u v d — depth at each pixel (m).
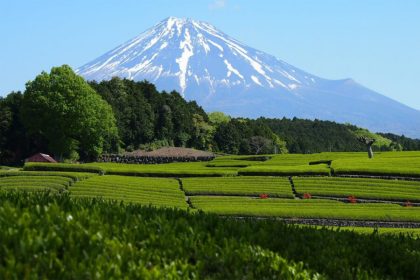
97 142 144.88
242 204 73.12
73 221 15.16
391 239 20.66
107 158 161.12
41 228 14.23
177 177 101.69
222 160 140.25
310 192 85.25
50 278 12.75
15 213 14.92
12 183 81.81
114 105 182.50
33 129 142.00
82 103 137.00
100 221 15.79
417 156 124.06
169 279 14.04
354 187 87.94
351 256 17.83
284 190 85.94
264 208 67.94
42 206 16.20
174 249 15.39
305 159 130.75
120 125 180.25
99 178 91.94
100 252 14.05
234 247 16.12
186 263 14.91
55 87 136.38
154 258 14.72
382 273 17.48
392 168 97.69
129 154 165.50
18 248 13.19
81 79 139.62
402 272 17.78
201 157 162.50
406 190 86.00
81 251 13.86
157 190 83.31
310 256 17.25
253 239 17.19
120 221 16.25
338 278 16.52
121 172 103.25
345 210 67.69
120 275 13.45
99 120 142.38
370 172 97.56
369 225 63.66
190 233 16.48
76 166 102.62
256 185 89.62
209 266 15.27
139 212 17.97
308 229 20.14
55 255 13.28
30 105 137.88
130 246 14.74
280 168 102.00
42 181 84.06
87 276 12.88
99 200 19.23
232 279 14.89
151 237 15.58
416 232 51.94
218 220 18.22
